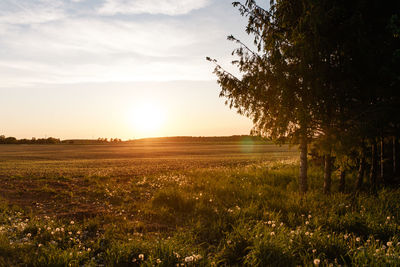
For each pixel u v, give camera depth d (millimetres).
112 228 6406
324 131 7730
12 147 92938
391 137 7906
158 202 9234
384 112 6453
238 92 8891
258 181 13078
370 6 6418
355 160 8391
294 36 7004
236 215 6543
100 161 35625
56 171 20594
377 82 6676
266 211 6879
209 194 9953
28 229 6188
